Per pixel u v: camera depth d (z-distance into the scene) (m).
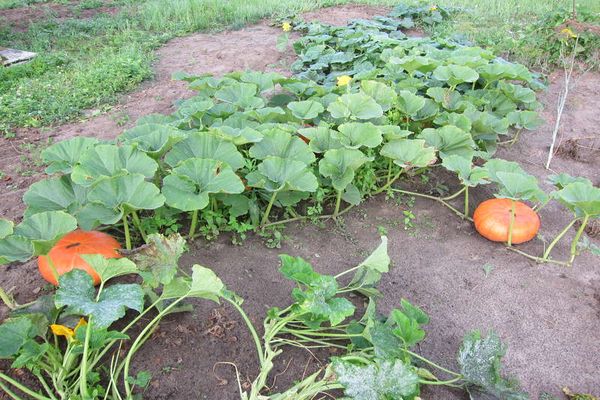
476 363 2.22
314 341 2.52
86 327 2.06
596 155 4.68
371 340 2.22
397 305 2.87
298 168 3.16
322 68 6.11
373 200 3.83
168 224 3.16
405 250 3.33
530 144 4.86
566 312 2.90
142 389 2.27
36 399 2.20
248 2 9.57
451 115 4.12
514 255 3.34
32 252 2.33
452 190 4.03
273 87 4.66
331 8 9.72
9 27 8.18
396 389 1.98
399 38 7.38
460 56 5.09
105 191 2.65
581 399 2.38
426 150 3.53
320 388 2.11
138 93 5.86
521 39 7.00
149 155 3.10
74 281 2.13
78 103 5.39
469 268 3.20
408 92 4.29
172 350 2.46
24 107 5.23
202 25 8.59
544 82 6.10
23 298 2.75
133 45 7.12
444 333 2.72
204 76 4.88
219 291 2.15
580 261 3.32
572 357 2.62
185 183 2.87
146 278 2.25
